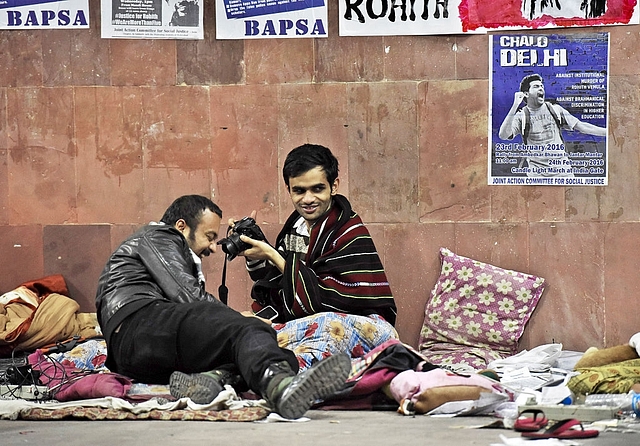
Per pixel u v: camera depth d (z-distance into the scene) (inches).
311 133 461.7
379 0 455.8
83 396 332.2
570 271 453.7
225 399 299.7
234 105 463.5
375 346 364.5
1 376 361.4
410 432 264.8
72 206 471.2
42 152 470.6
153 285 339.3
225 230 466.0
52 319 443.2
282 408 276.8
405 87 457.4
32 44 468.4
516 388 340.2
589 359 350.3
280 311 391.9
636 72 448.1
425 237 459.8
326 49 459.2
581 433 249.6
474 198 457.4
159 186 467.8
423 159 458.3
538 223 454.9
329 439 252.4
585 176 452.1
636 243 450.0
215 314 312.2
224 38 462.0
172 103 465.7
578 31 449.7
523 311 448.5
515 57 452.8
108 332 331.0
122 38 465.1
